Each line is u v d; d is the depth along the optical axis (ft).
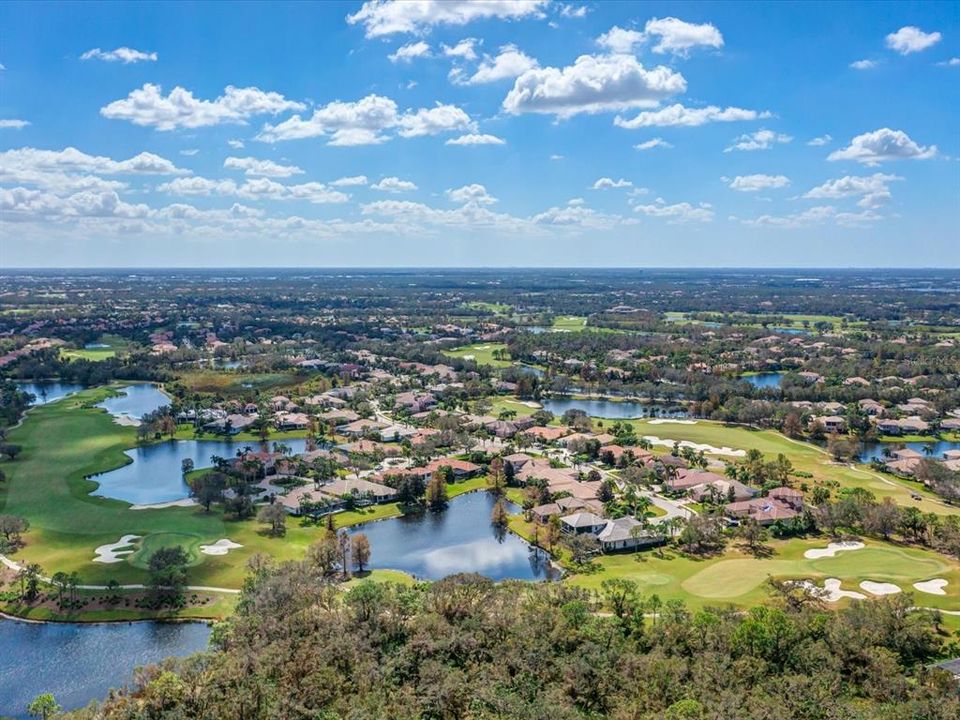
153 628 384.68
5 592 416.67
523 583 398.21
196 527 521.65
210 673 288.71
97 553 474.08
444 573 456.86
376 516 561.02
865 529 512.63
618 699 278.05
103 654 360.89
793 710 264.31
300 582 379.96
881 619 339.36
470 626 331.36
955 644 336.90
